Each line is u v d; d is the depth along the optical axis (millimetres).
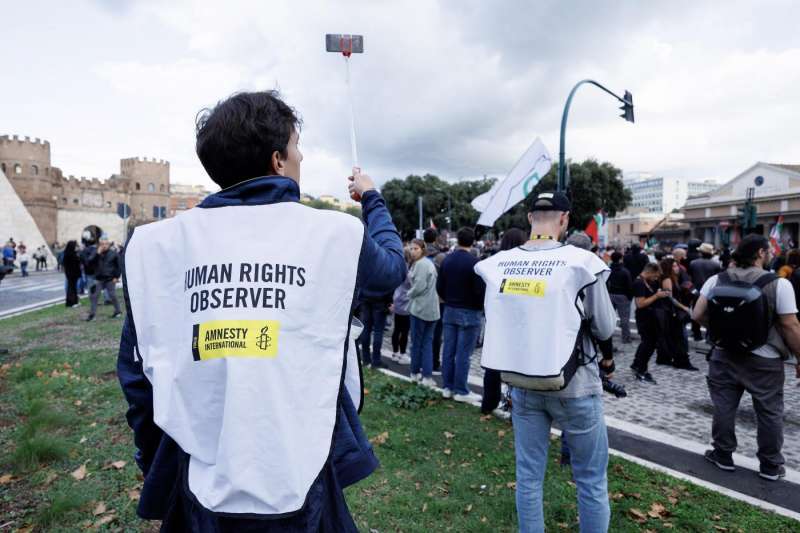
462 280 5461
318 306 1102
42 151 63125
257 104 1255
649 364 7938
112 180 74875
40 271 33625
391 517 3127
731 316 3744
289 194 1228
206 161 1267
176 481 1136
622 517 3186
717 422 4016
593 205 40094
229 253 1099
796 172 47344
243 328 1048
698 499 3412
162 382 1109
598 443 2451
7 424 4395
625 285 9203
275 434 1013
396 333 7898
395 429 4562
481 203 8641
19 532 2809
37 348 7648
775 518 3180
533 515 2504
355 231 1179
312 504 1046
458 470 3768
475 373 7129
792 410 5797
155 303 1158
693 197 58844
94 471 3551
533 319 2436
